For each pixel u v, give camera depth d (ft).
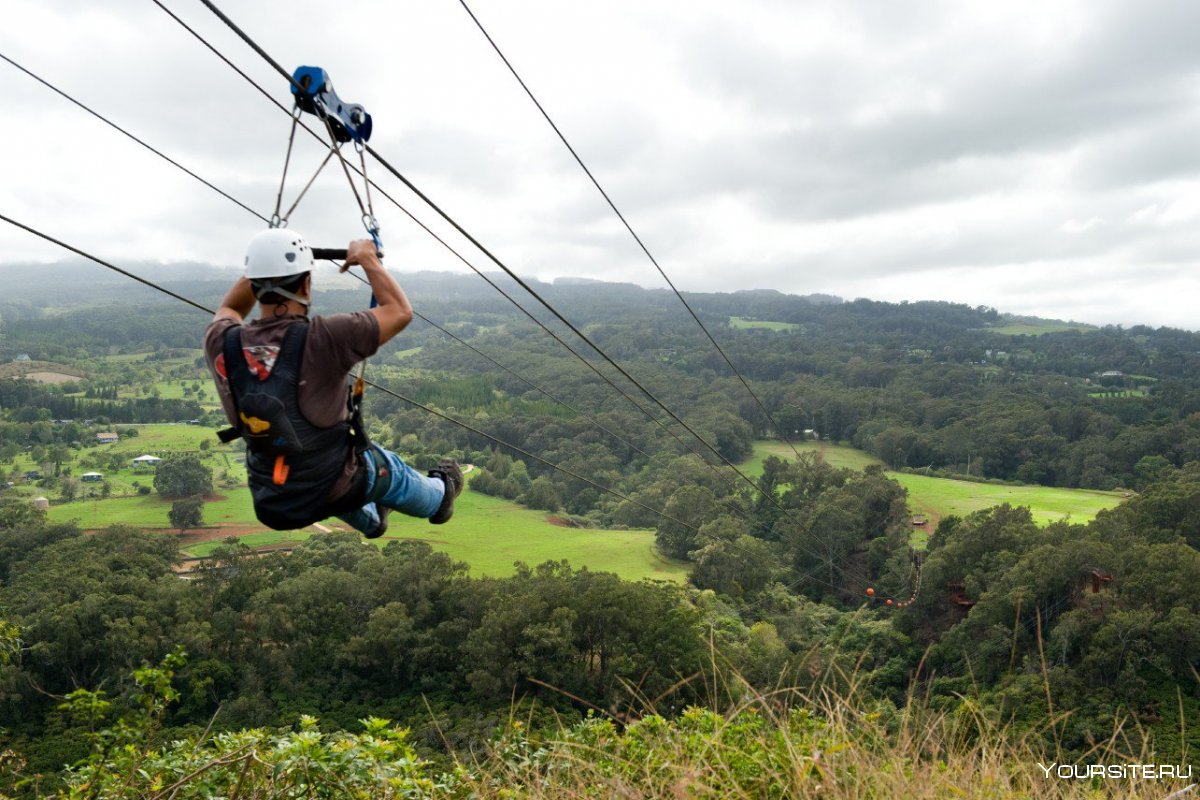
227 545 179.22
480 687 100.89
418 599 119.55
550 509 249.55
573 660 104.27
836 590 171.01
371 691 108.88
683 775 12.73
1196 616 91.91
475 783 16.38
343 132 11.99
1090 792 14.34
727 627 126.72
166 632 108.78
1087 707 88.84
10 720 96.02
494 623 104.32
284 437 9.26
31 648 98.12
